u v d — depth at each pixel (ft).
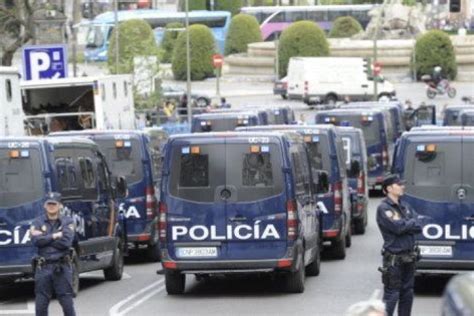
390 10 615.57
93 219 118.83
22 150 109.60
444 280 118.32
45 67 242.37
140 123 336.08
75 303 108.99
